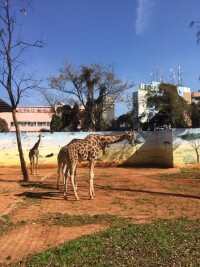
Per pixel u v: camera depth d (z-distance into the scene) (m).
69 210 11.30
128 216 10.42
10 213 10.96
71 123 44.19
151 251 7.25
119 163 27.30
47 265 6.72
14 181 17.91
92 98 45.53
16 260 7.16
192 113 38.81
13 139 26.75
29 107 77.50
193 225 9.28
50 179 18.56
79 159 12.99
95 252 7.25
